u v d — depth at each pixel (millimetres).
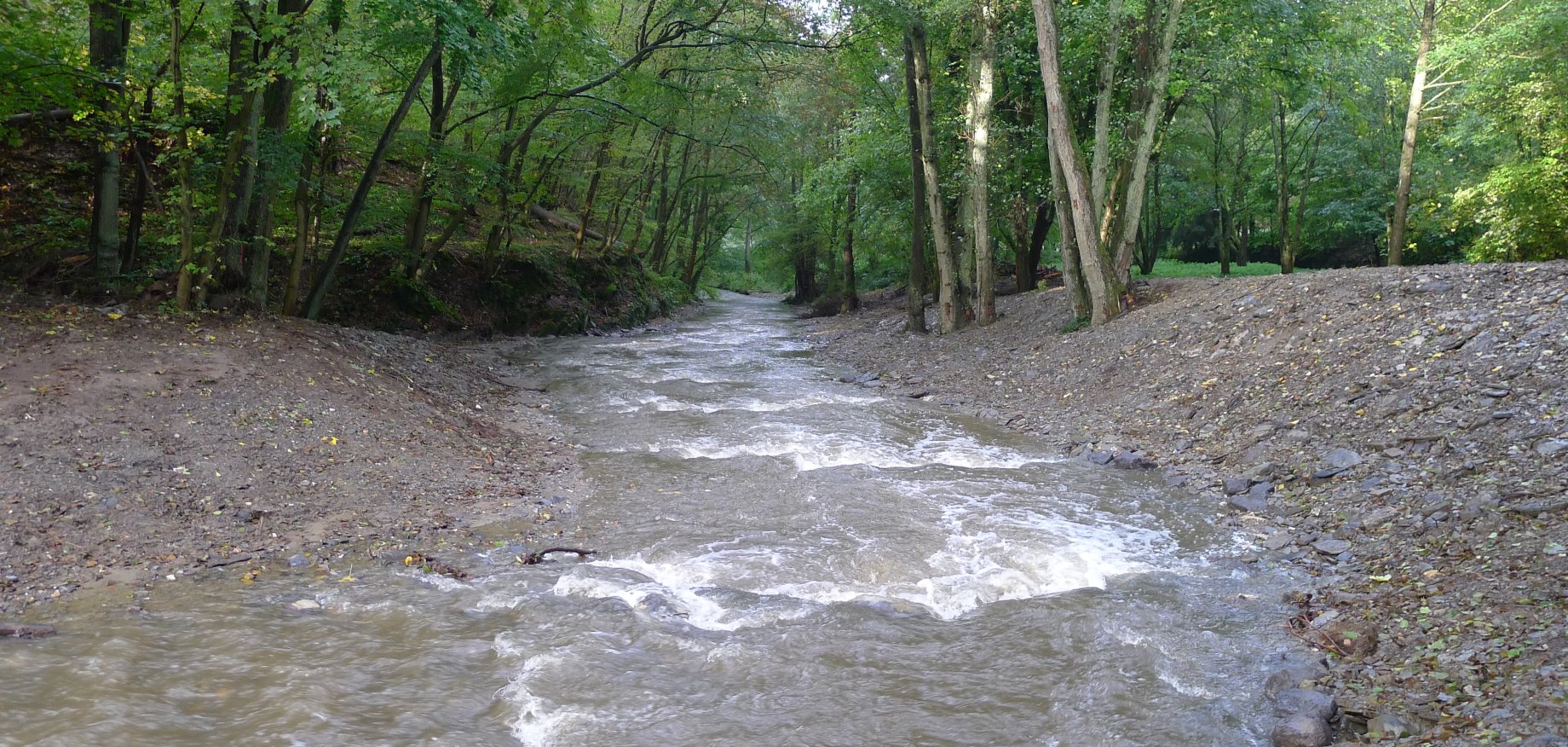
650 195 34719
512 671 4938
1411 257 29594
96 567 6094
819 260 46781
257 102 11391
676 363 18750
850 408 13375
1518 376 8414
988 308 19875
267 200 12625
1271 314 12547
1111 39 15648
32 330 9133
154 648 5016
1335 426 9094
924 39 19359
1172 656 5254
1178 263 37312
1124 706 4656
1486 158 24484
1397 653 5027
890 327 23969
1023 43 19609
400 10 10836
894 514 8023
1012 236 26297
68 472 7035
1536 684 4312
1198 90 18797
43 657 4812
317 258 16766
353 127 15062
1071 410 12578
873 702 4695
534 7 15336
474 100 17500
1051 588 6445
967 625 5695
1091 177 16734
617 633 5434
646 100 21141
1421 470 7652
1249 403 10539
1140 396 12180
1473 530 6324
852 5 18109
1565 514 6062
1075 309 16688
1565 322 8922
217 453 7848
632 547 7145
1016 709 4637
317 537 6957
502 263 22859
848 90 23078
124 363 8828
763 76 22938
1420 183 26078
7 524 6309
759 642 5383
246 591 5938
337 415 9156
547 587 6207
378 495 7898
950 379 16031
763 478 9219
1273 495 8250
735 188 41312
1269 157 32719
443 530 7359
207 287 11289
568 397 14242
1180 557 7074
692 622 5715
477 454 9555
